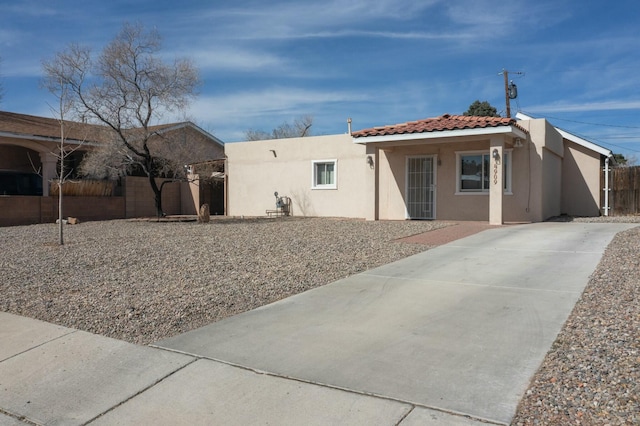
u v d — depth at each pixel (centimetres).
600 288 694
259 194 2341
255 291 753
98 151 2111
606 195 2005
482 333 542
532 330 544
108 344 545
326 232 1452
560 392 394
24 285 812
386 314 623
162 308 665
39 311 667
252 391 428
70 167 2445
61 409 418
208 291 751
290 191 2248
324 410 391
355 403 398
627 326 524
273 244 1218
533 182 1650
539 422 355
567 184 2055
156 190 2202
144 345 541
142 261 1015
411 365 464
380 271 876
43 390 452
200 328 590
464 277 809
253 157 2355
